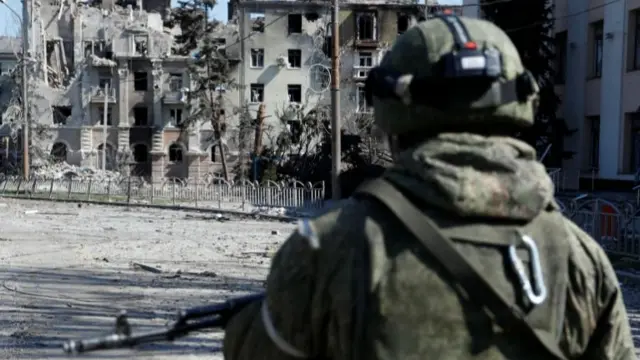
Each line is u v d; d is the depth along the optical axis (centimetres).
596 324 176
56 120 6397
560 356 162
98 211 3266
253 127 5741
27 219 2764
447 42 169
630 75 3192
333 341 164
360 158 2927
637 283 1246
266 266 1508
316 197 3089
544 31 3381
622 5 3234
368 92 186
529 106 172
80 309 1012
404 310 157
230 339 186
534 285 162
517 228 164
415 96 167
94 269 1432
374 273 159
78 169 5741
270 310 172
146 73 6384
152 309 1014
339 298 162
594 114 3503
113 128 6353
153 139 6338
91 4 7750
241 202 3478
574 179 3472
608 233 1552
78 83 6344
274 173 4522
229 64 6003
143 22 6806
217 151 6244
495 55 165
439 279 158
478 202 160
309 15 6081
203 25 6084
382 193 166
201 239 2073
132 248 1825
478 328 157
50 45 6762
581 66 3625
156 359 732
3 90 6431
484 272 159
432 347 156
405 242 161
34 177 4681
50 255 1658
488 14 3397
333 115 1958
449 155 163
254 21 6122
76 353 184
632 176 3105
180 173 6350
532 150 172
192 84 6291
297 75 6078
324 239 168
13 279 1280
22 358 753
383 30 5981
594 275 175
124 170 6303
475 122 166
